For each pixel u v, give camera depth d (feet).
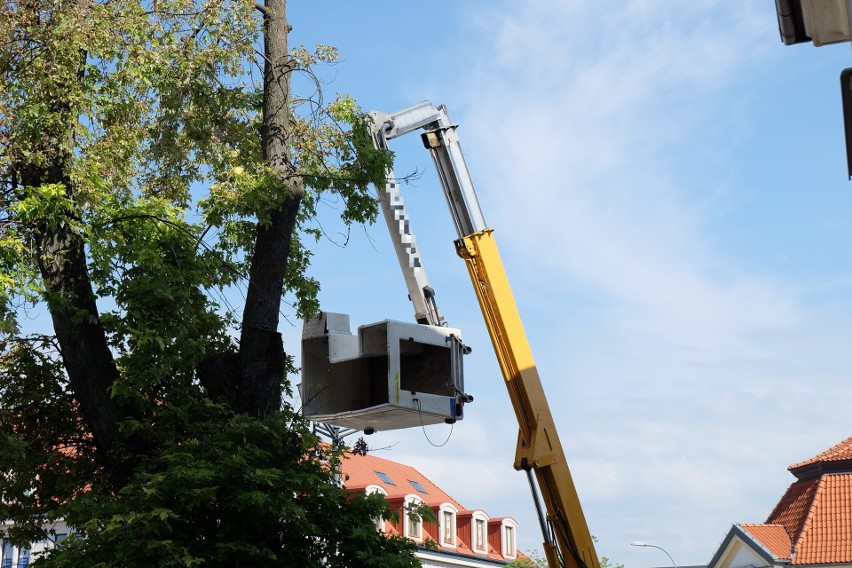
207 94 51.60
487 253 55.72
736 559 143.43
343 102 54.03
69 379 50.26
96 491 48.85
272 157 52.54
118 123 51.16
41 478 50.88
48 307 46.11
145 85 49.88
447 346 50.57
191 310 47.24
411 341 49.47
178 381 49.44
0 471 50.01
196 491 42.22
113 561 42.04
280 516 45.09
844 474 145.38
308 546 46.34
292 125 54.19
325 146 54.08
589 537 53.52
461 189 56.13
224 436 45.83
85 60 49.70
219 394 49.75
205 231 51.60
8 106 46.39
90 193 47.37
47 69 46.50
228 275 51.70
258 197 49.44
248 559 44.32
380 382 51.93
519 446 54.13
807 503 144.15
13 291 43.04
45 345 50.57
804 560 135.44
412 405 48.55
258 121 54.65
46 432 50.98
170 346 46.32
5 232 45.70
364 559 45.96
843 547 135.13
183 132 52.75
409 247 55.01
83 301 48.29
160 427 47.52
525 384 54.19
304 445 47.21
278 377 51.37
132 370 45.98
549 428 54.08
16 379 50.49
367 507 47.55
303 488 46.24
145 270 46.21
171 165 52.70
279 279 52.16
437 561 182.91
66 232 48.21
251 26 51.44
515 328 55.01
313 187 53.78
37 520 51.47
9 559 120.67
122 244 46.24
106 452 48.11
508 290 55.52
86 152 50.11
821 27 27.35
